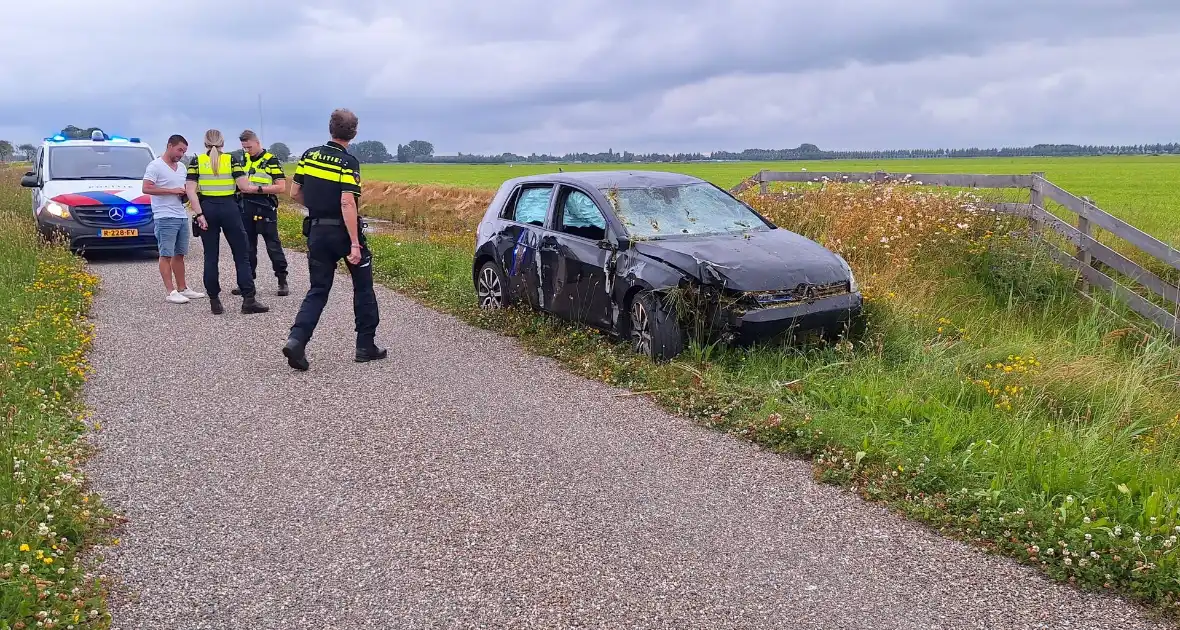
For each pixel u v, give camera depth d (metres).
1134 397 6.12
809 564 3.62
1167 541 3.58
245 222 9.67
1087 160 104.94
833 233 10.34
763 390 5.82
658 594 3.36
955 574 3.54
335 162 6.47
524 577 3.49
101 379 6.36
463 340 7.71
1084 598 3.36
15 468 4.27
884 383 5.93
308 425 5.36
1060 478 4.29
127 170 14.05
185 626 3.13
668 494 4.34
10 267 10.38
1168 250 8.93
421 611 3.23
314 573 3.52
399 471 4.62
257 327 8.23
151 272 11.90
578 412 5.65
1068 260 9.60
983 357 6.91
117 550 3.71
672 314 6.50
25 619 3.05
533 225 8.16
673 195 7.71
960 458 4.57
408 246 13.54
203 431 5.24
